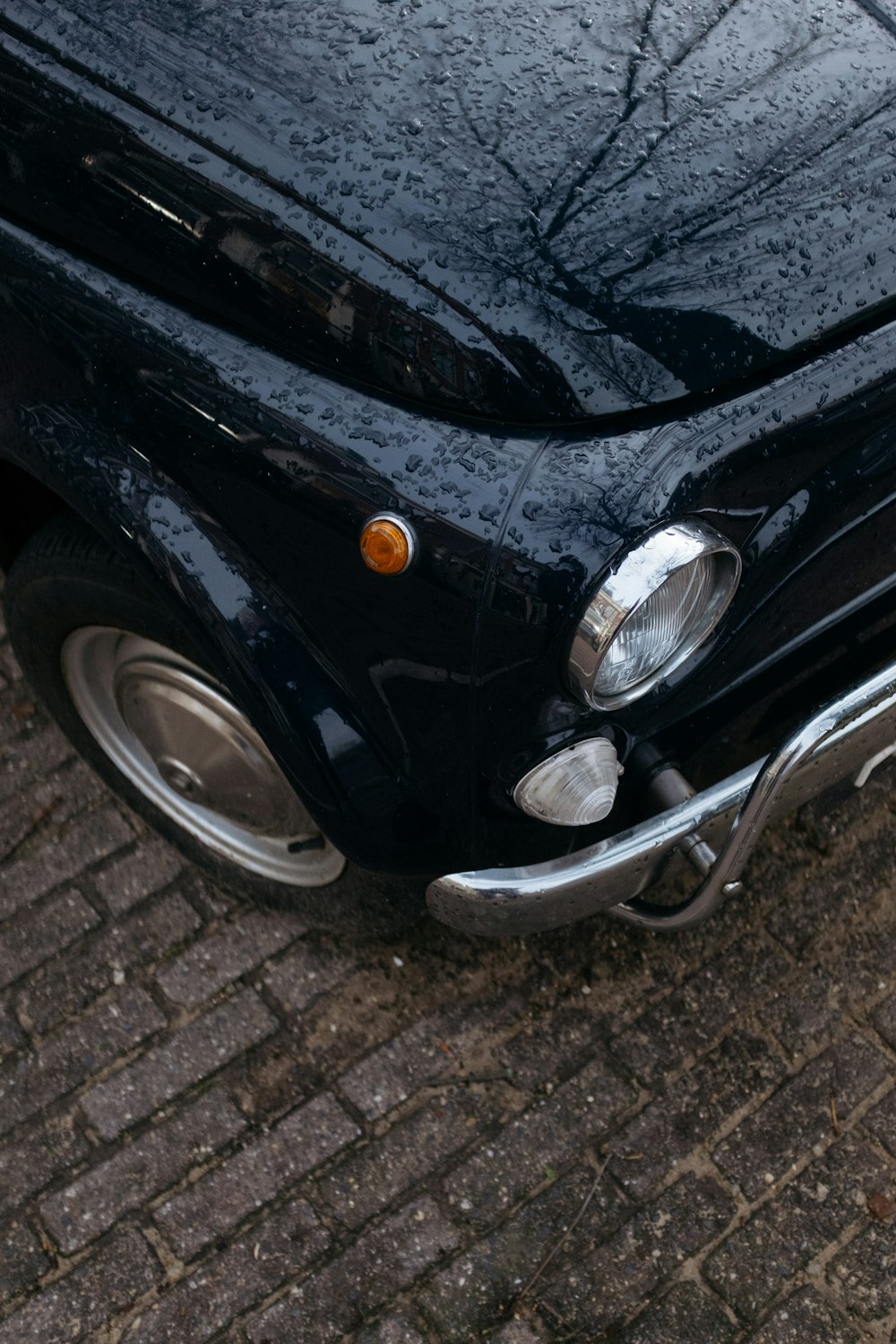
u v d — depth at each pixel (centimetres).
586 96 191
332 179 187
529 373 182
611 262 185
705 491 180
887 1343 205
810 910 228
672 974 225
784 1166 214
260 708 190
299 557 187
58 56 196
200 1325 211
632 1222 212
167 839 232
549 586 178
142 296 193
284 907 228
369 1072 223
